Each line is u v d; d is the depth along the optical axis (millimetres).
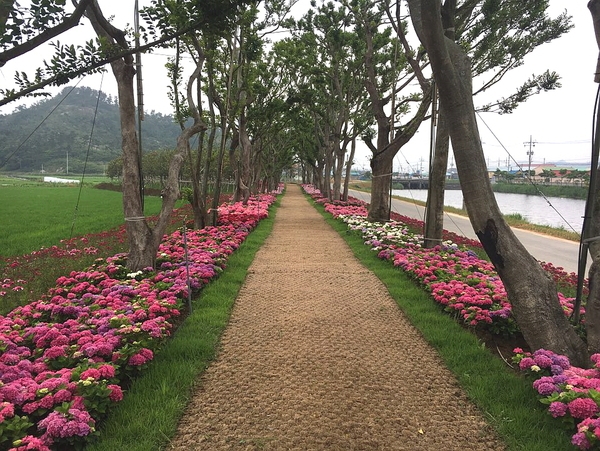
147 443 2973
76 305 5293
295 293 6707
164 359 4266
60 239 13031
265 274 7863
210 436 3143
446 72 4270
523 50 12578
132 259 7117
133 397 3520
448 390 3848
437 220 9773
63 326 4438
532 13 11688
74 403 2957
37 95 3607
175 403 3465
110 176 57312
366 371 4184
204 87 14375
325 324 5406
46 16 3215
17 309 5180
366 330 5234
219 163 13070
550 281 4184
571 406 2949
